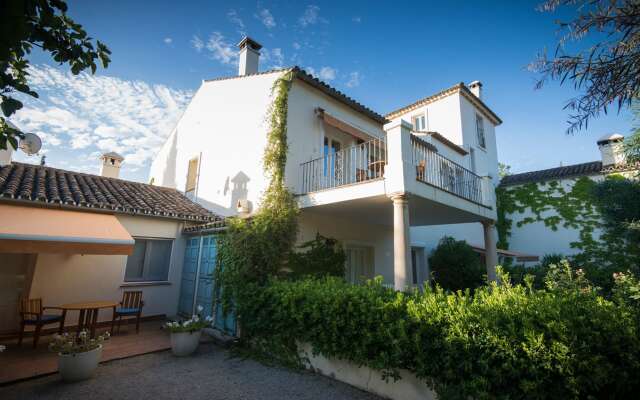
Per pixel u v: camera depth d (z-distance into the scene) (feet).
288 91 37.29
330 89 41.34
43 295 31.40
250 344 28.17
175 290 40.32
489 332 14.57
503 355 14.12
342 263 39.68
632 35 12.28
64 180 39.70
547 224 64.03
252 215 33.50
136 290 37.35
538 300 16.49
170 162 63.41
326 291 22.85
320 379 21.90
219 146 46.98
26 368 22.08
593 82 13.33
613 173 57.67
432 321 16.72
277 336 25.58
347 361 21.25
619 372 13.79
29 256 32.32
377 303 19.47
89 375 21.29
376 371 19.47
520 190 68.74
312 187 38.04
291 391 19.92
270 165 35.14
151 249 39.52
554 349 13.37
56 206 32.42
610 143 59.88
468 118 66.74
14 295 31.24
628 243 53.67
